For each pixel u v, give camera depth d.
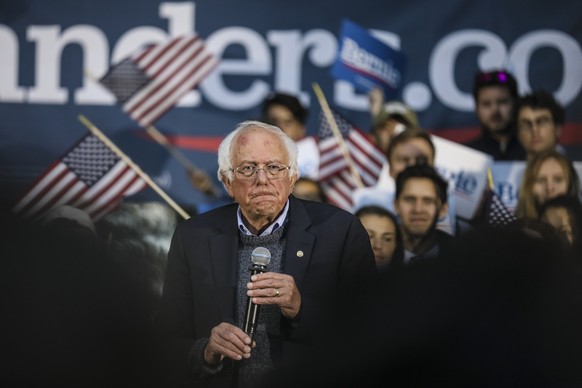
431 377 2.10
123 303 3.01
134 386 2.96
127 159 10.69
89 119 12.74
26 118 12.81
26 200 8.07
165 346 3.25
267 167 5.70
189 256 5.85
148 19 12.74
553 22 12.01
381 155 11.34
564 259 2.14
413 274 2.17
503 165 11.68
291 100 11.91
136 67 12.34
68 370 2.88
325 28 12.41
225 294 5.67
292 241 5.75
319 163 11.45
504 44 12.08
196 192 12.54
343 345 2.15
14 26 12.88
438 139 11.03
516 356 2.09
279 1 12.48
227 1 12.58
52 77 12.81
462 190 10.88
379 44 12.09
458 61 12.15
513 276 2.12
